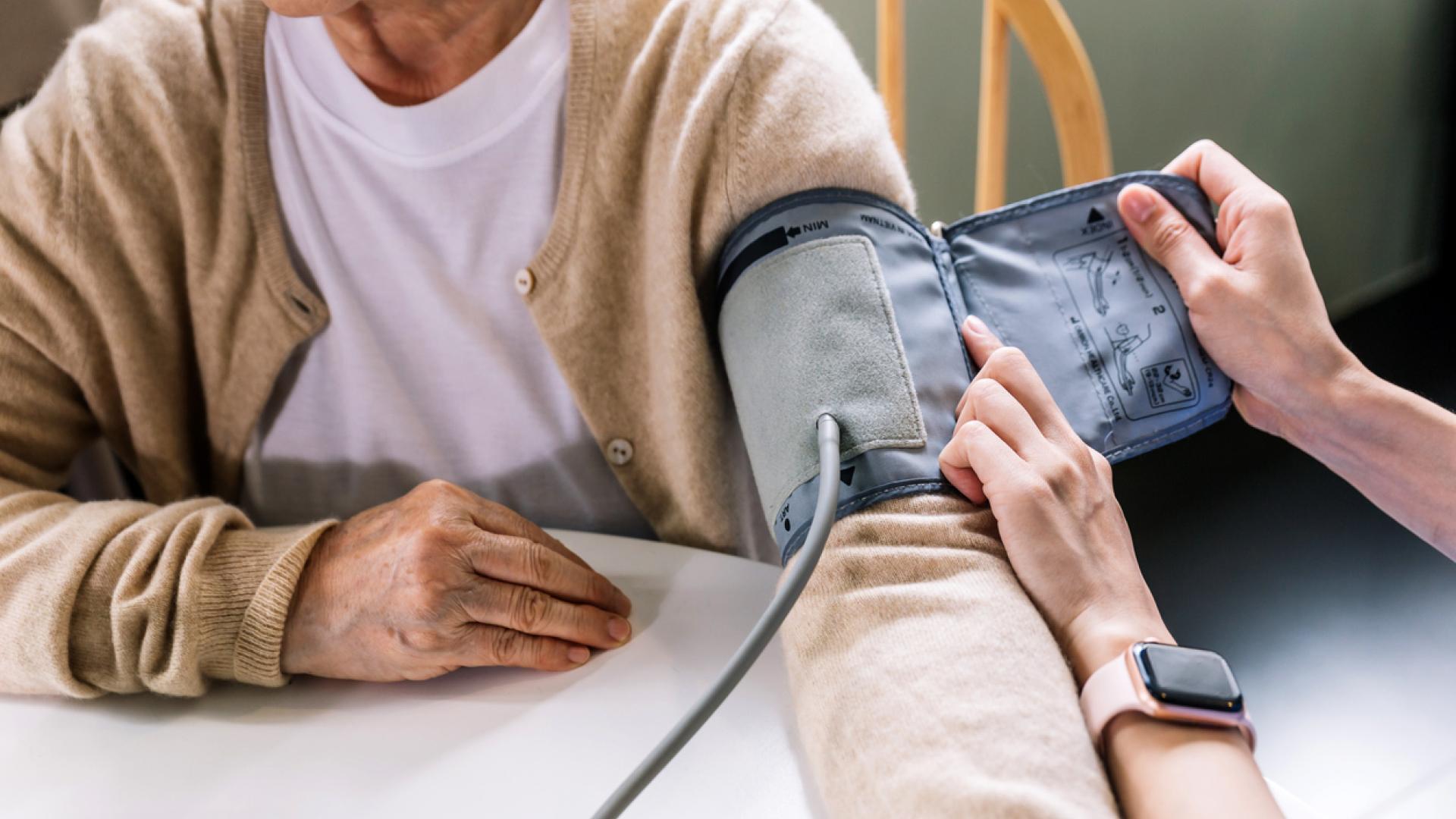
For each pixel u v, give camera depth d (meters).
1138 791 0.41
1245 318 0.56
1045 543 0.48
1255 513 1.49
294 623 0.55
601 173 0.62
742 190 0.57
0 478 0.66
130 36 0.65
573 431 0.70
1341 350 0.57
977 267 0.59
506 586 0.54
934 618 0.46
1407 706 1.16
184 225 0.67
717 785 0.48
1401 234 2.09
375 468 0.72
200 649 0.54
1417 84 1.98
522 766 0.49
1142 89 1.71
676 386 0.62
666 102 0.60
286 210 0.68
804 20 0.61
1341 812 1.02
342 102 0.64
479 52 0.62
